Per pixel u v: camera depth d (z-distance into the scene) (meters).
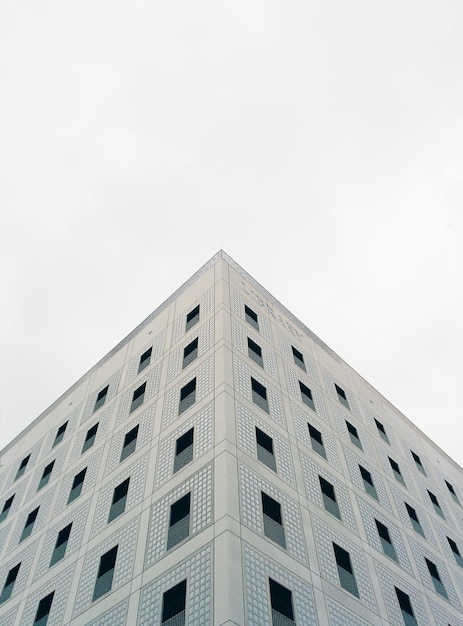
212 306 30.22
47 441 36.31
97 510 24.89
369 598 21.27
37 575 24.98
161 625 16.66
